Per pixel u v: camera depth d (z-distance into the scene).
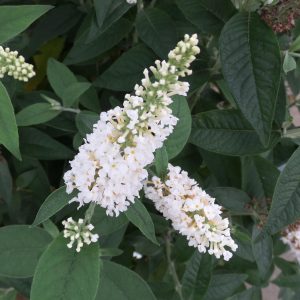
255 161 0.49
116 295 0.40
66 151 0.51
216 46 0.51
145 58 0.50
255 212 0.49
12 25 0.36
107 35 0.52
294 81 0.56
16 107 0.55
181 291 0.49
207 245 0.36
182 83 0.30
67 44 0.65
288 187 0.38
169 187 0.36
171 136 0.39
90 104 0.53
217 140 0.46
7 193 0.52
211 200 0.36
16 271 0.40
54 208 0.34
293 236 0.49
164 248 0.59
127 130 0.30
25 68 0.38
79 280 0.34
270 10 0.42
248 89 0.39
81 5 0.56
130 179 0.32
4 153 0.56
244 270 0.59
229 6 0.45
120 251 0.44
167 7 0.55
